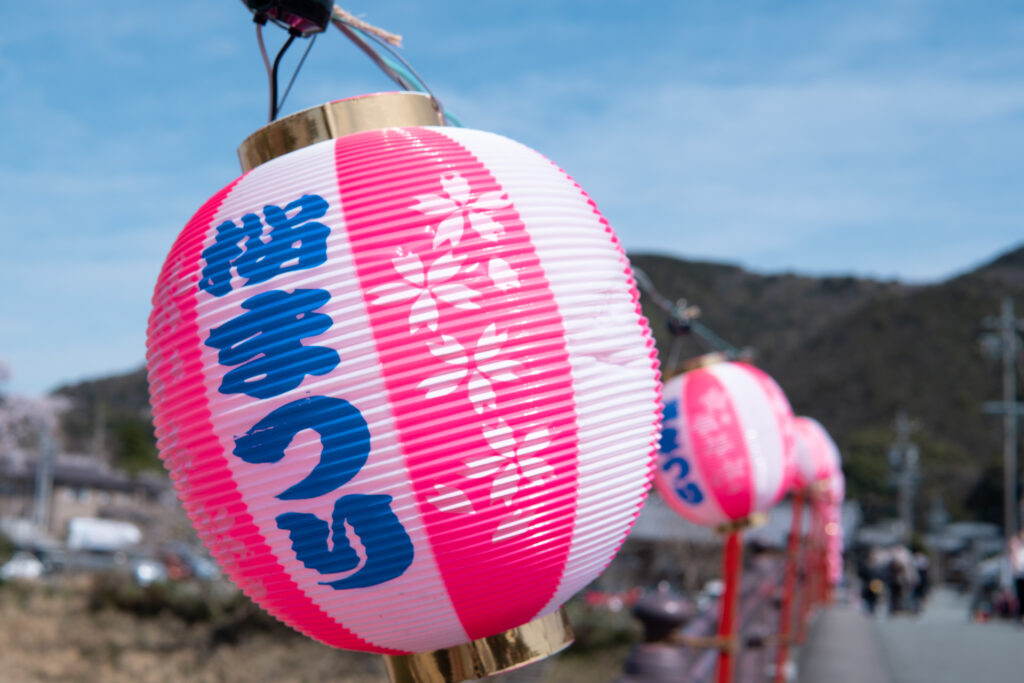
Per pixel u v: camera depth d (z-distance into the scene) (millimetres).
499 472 1354
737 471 3488
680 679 3668
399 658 1563
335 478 1325
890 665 8375
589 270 1489
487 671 1532
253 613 20875
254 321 1354
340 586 1404
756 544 9414
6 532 37562
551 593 1522
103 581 23969
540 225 1452
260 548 1410
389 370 1320
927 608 22359
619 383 1484
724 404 3529
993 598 17734
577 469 1428
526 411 1370
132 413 78188
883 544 42469
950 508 57406
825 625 11250
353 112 1581
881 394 94000
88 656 19375
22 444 37781
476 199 1425
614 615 21375
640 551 29016
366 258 1352
